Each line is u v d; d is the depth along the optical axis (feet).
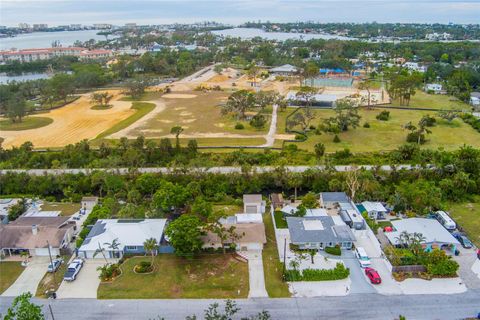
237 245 240.32
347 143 429.38
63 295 204.95
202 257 234.99
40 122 531.50
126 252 239.30
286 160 368.27
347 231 249.75
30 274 222.89
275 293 204.23
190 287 209.46
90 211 295.07
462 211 285.64
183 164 353.92
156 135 462.60
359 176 307.78
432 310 190.80
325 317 187.32
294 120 475.31
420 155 367.04
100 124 519.19
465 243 241.35
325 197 296.10
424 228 249.14
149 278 216.95
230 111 550.36
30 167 370.73
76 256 238.07
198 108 595.88
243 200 295.89
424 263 218.59
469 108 579.48
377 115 547.08
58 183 328.08
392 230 257.14
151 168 363.15
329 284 210.79
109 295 204.44
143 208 283.38
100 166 351.46
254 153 388.78
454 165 326.03
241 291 205.87
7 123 529.04
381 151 399.85
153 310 193.67
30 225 254.06
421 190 285.84
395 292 203.92
